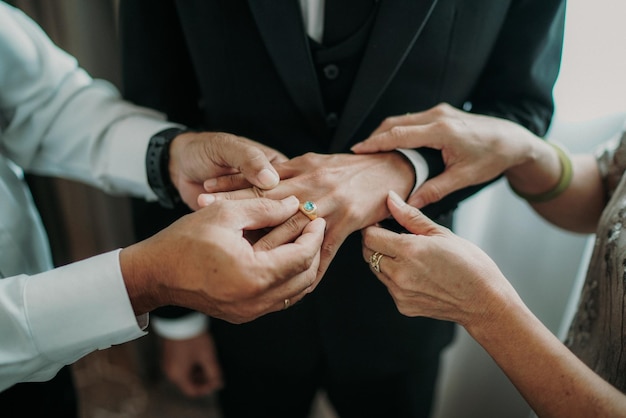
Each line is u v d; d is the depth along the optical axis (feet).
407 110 1.55
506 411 2.70
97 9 2.19
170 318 2.05
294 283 1.18
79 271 1.18
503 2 1.42
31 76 1.57
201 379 2.43
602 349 1.34
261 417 2.22
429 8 1.30
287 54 1.36
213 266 1.10
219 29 1.43
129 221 2.69
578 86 1.86
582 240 2.10
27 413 1.58
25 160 1.70
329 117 1.54
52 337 1.17
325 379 2.15
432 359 1.96
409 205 1.41
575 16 1.76
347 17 1.38
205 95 1.58
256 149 1.35
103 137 1.65
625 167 1.54
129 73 1.65
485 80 1.67
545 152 1.55
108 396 3.13
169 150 1.53
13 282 1.19
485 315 1.22
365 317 1.76
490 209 2.34
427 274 1.24
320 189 1.37
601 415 1.11
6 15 1.50
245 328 1.84
